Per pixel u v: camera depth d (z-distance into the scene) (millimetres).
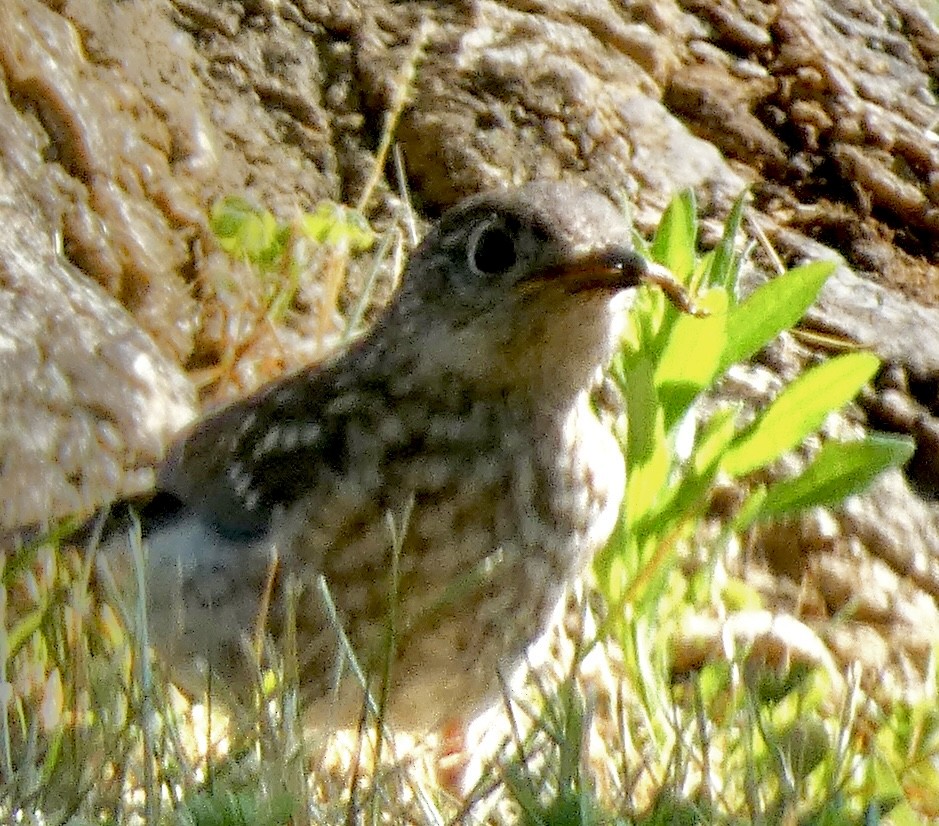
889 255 13547
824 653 10367
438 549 8086
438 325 8195
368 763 8812
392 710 8414
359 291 12117
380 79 13055
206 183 12156
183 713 8758
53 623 8539
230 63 12797
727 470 10109
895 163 14102
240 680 8250
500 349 8070
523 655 8461
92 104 11820
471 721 8727
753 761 8125
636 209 12953
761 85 14266
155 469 10227
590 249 7957
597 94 13445
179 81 12438
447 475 8094
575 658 8344
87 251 11422
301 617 8125
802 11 14875
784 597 11281
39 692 8398
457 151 12852
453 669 8258
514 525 8164
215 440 8727
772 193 13656
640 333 10109
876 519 11664
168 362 11188
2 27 11570
